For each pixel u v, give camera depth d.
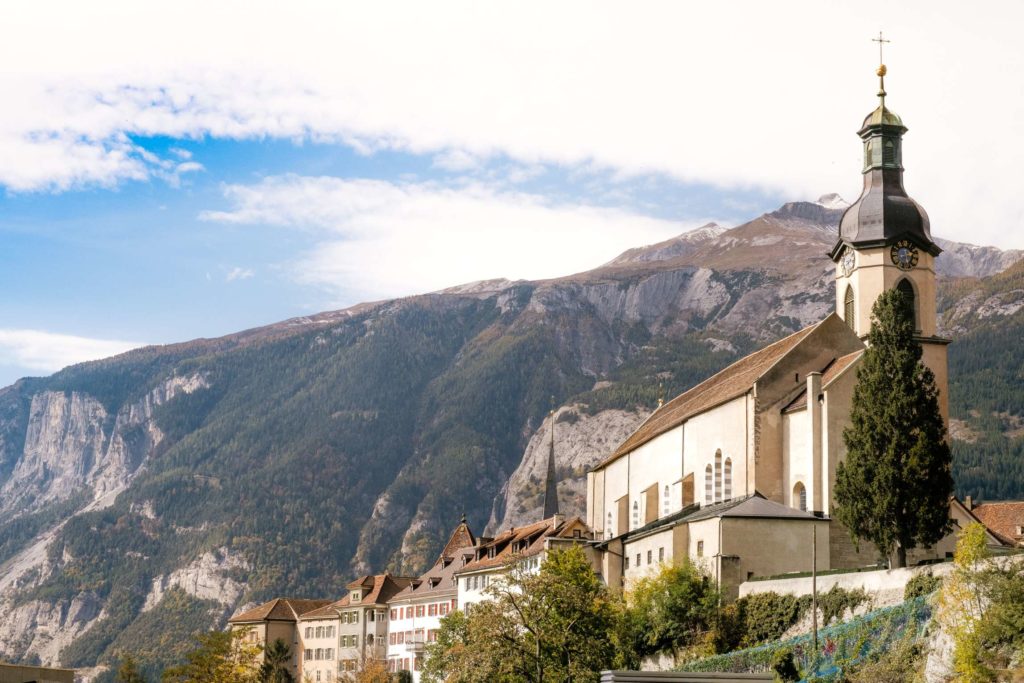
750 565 117.12
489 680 96.56
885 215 134.00
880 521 104.88
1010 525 171.12
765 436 128.38
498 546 195.00
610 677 77.00
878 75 138.00
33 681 95.19
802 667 100.44
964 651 82.06
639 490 159.00
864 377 108.00
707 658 108.88
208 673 114.62
